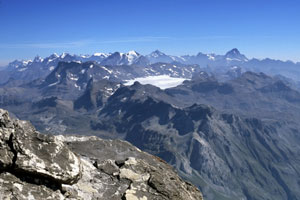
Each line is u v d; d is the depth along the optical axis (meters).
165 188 22.25
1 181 16.28
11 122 18.00
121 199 20.47
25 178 17.12
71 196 18.53
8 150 17.16
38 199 16.59
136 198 20.48
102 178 21.95
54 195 17.39
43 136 18.58
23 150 17.33
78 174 19.05
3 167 16.64
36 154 17.73
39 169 17.33
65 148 19.30
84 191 19.70
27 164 17.08
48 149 18.34
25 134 18.02
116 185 21.64
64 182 18.22
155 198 21.22
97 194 20.11
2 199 15.53
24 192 16.47
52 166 17.84
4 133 17.41
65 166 18.41
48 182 17.73
